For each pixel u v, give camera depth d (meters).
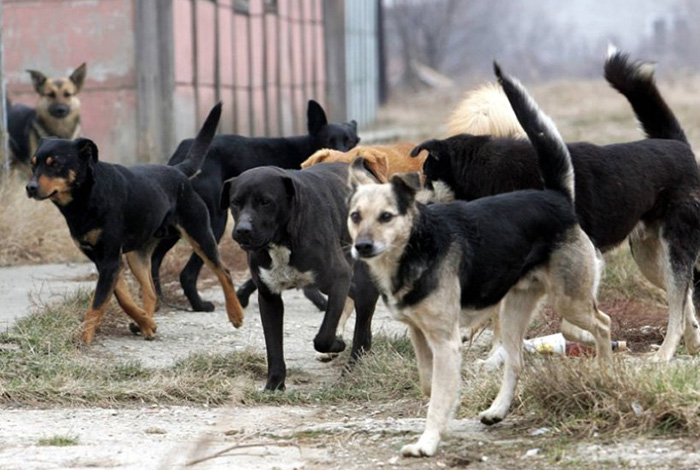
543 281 9.95
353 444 9.38
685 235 12.05
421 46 109.56
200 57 29.30
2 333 12.84
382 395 11.38
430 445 8.88
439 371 9.09
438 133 47.81
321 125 17.91
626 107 63.03
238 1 32.28
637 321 13.99
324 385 12.10
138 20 26.84
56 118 24.72
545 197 9.89
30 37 27.48
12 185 20.53
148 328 13.83
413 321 9.24
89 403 11.11
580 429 9.16
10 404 10.99
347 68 46.97
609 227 11.58
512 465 8.62
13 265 18.84
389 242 8.94
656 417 9.00
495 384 10.45
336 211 12.20
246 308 15.89
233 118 32.00
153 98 26.95
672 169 12.00
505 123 12.82
